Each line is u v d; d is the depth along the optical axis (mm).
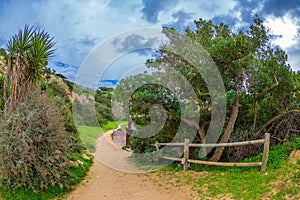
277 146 6918
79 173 7277
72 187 6383
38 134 5531
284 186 4887
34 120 5547
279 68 7668
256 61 7672
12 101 6449
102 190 6438
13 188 5414
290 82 7691
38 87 6145
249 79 7660
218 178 6285
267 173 5664
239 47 7164
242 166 6559
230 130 7566
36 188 5566
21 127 5484
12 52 6855
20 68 6840
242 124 8312
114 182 7176
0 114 6000
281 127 7613
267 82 7504
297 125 7492
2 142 5352
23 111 5691
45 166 5586
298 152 6078
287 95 7840
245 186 5414
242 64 7453
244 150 7332
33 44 7035
